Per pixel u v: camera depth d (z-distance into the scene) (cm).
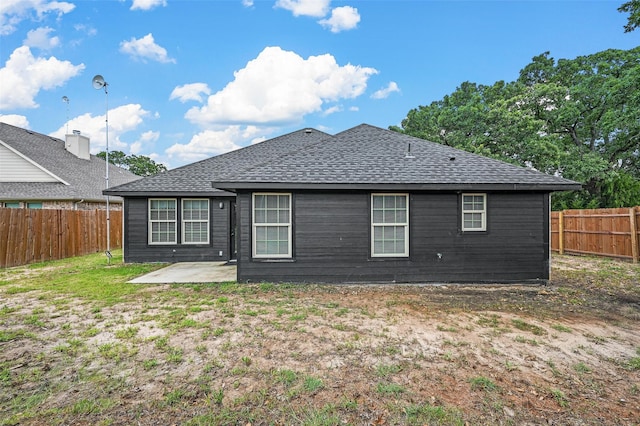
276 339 420
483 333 447
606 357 377
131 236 1112
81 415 266
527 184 748
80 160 2077
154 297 629
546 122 2238
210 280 796
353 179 748
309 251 765
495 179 761
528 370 344
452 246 780
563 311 553
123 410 272
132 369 342
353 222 770
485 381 318
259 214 768
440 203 780
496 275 782
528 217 788
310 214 765
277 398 289
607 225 1140
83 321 489
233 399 287
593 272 894
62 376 328
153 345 400
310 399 288
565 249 1323
